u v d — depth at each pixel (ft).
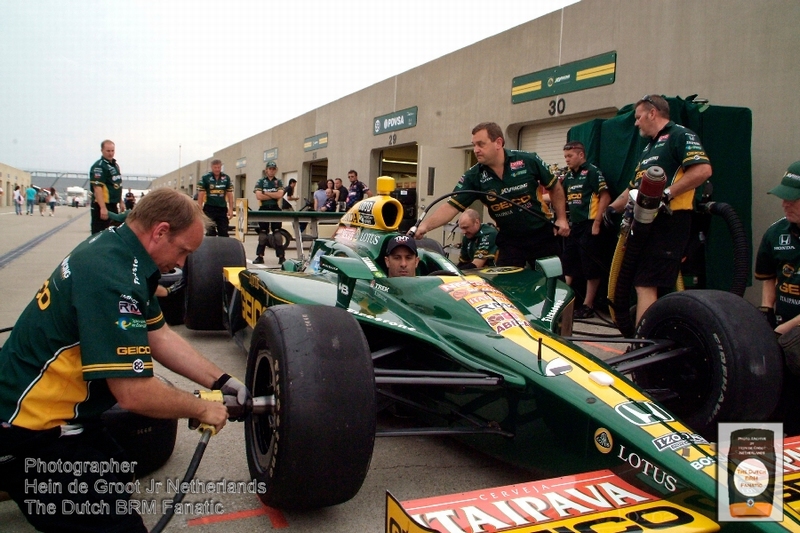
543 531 5.82
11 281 26.96
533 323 10.46
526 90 35.55
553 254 17.21
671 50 26.96
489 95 38.88
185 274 18.79
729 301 9.96
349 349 7.76
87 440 6.45
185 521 8.26
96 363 5.83
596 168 23.07
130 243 6.35
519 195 16.25
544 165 16.24
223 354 16.97
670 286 14.87
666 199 14.02
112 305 5.94
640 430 7.45
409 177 63.93
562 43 32.78
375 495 9.14
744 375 9.24
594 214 22.88
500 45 37.65
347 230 15.94
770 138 23.41
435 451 10.89
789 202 12.11
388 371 8.86
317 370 7.42
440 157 40.09
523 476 9.85
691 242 19.71
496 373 8.93
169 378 14.55
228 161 124.57
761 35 23.57
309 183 76.74
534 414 8.68
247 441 8.66
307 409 7.24
